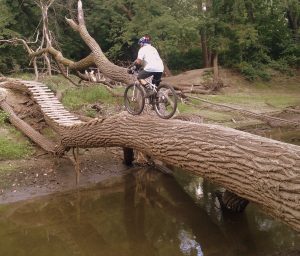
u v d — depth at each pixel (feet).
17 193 35.65
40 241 27.55
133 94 32.12
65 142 39.19
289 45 99.50
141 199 35.06
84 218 31.27
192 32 89.92
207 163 22.99
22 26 92.07
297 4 97.40
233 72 92.17
